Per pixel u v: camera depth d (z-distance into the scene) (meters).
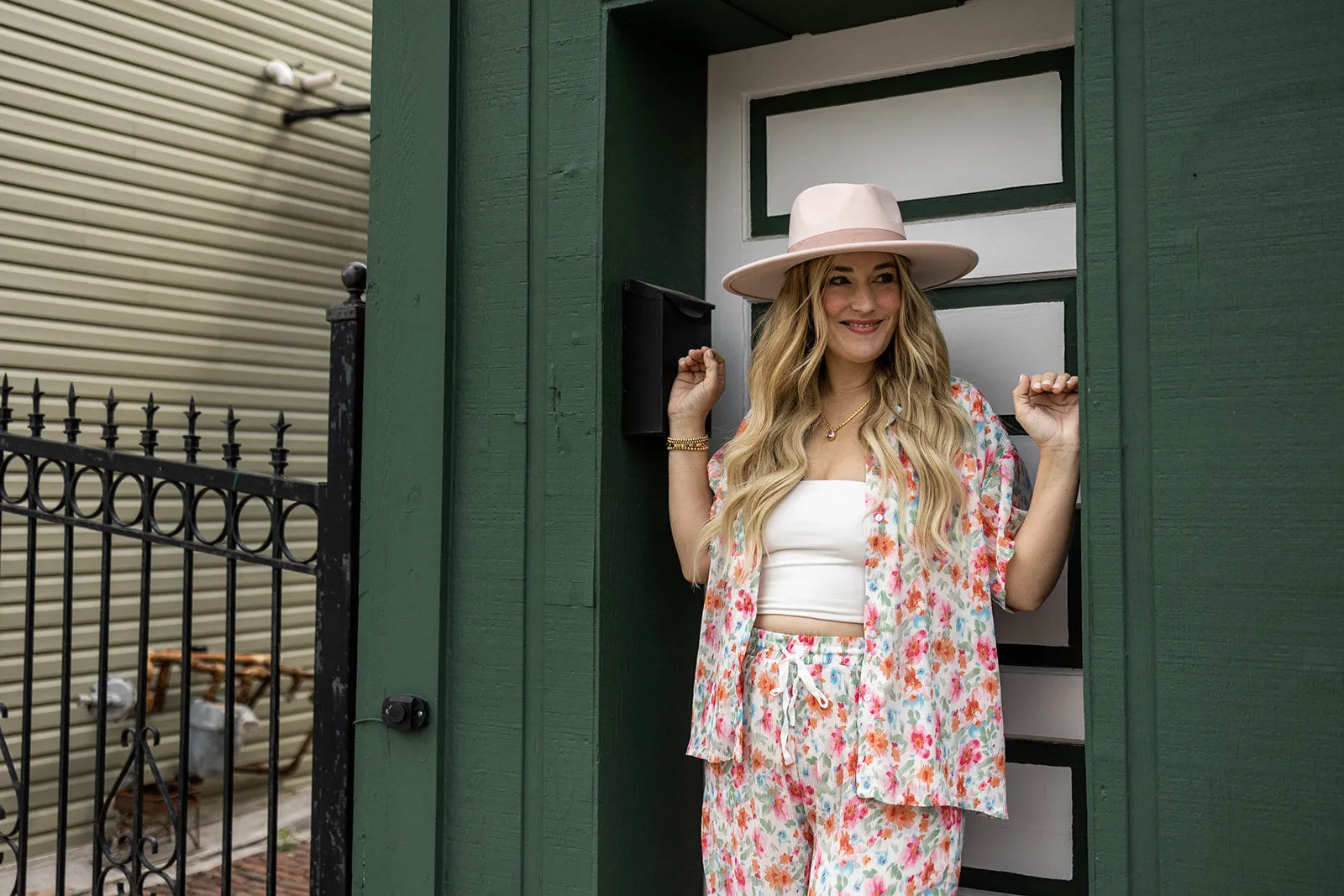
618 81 2.61
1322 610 1.90
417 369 2.70
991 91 2.61
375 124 2.76
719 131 2.94
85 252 4.75
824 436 2.37
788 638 2.22
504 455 2.62
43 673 4.51
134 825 2.85
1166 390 2.01
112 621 4.77
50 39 4.62
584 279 2.56
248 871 4.49
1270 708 1.93
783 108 2.86
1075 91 2.09
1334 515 1.90
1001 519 2.16
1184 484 2.00
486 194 2.67
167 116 5.07
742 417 2.88
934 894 2.12
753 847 2.25
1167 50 2.03
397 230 2.73
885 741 2.09
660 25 2.70
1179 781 1.98
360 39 6.03
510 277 2.63
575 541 2.54
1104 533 2.04
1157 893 2.00
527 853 2.56
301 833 4.93
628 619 2.60
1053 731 2.51
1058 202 2.54
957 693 2.16
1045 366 2.55
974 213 2.62
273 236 5.54
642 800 2.63
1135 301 2.04
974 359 2.62
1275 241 1.95
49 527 4.54
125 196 4.90
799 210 2.35
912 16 2.69
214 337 5.27
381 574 2.71
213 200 5.27
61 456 3.00
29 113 4.55
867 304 2.26
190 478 2.84
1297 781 1.91
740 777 2.27
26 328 4.54
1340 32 1.91
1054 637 2.52
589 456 2.53
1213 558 1.97
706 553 2.52
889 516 2.17
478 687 2.62
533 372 2.61
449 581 2.66
